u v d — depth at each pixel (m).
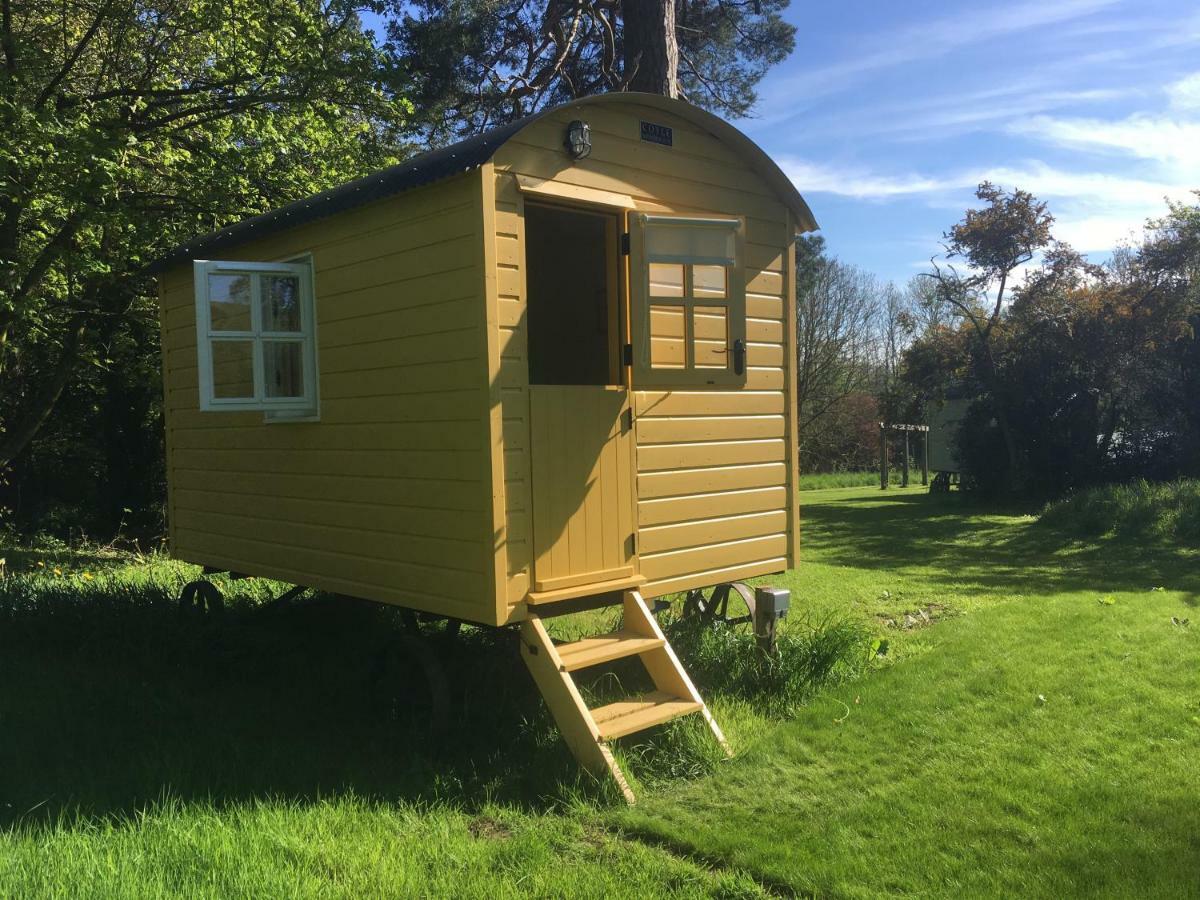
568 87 16.41
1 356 10.03
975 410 20.36
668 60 10.10
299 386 5.38
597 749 3.98
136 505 14.77
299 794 3.78
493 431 4.20
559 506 4.52
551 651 4.25
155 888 2.85
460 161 4.24
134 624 6.38
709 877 3.15
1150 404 18.02
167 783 3.80
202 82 10.80
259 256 5.82
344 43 11.02
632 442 4.91
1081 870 3.12
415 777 4.02
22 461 15.47
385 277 4.78
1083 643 6.18
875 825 3.54
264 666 5.78
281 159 10.99
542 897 2.99
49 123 8.07
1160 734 4.45
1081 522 13.45
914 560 11.16
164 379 7.08
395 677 5.05
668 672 4.62
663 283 4.77
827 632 5.67
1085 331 17.91
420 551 4.64
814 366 35.94
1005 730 4.55
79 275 10.31
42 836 3.23
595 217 6.01
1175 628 6.57
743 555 5.58
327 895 2.90
